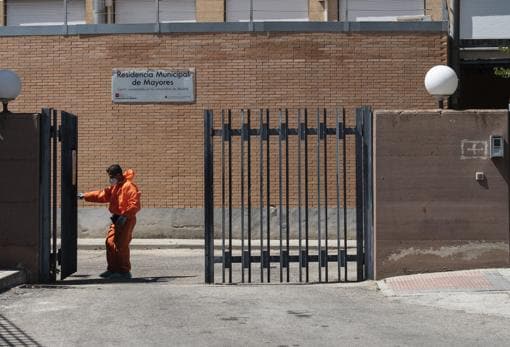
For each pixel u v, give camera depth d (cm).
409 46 1738
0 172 1079
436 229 1030
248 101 1747
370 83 1738
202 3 1925
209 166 1056
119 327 768
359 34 1741
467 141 1030
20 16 1989
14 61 1784
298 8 1903
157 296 953
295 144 1741
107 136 1767
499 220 1027
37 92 1780
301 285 1038
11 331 756
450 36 1802
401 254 1032
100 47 1769
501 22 1856
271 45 1744
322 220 1731
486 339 710
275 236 1741
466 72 2050
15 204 1077
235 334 733
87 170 1770
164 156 1764
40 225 1080
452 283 963
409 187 1031
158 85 1759
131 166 1767
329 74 1741
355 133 1049
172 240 1738
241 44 1750
